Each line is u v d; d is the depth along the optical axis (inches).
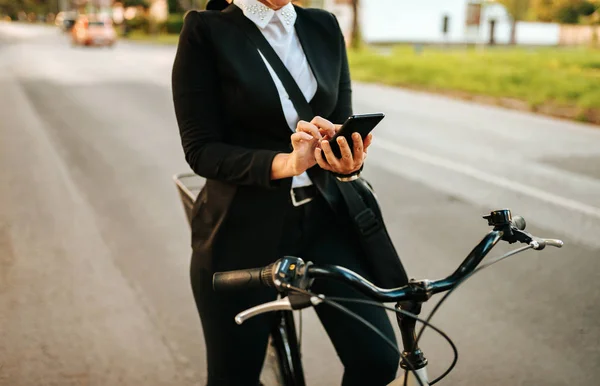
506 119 460.8
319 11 87.1
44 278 190.4
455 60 838.5
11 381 138.6
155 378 140.4
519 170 311.0
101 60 967.6
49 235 226.7
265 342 85.7
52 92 613.0
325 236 84.8
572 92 547.2
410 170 310.5
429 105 530.6
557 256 203.2
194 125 79.1
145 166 326.0
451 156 340.8
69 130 426.9
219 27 78.7
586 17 1208.8
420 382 64.1
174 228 233.8
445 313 167.9
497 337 156.0
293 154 70.8
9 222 240.7
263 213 79.8
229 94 79.1
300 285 59.4
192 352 150.9
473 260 64.3
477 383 137.9
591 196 268.5
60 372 142.1
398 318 65.2
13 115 487.2
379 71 758.5
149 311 170.6
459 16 1283.2
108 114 490.9
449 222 236.5
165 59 996.6
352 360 80.5
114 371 142.9
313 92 82.7
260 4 79.7
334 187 82.4
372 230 83.2
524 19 1278.3
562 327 160.4
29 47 1274.6
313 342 156.2
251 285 62.0
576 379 139.0
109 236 225.8
